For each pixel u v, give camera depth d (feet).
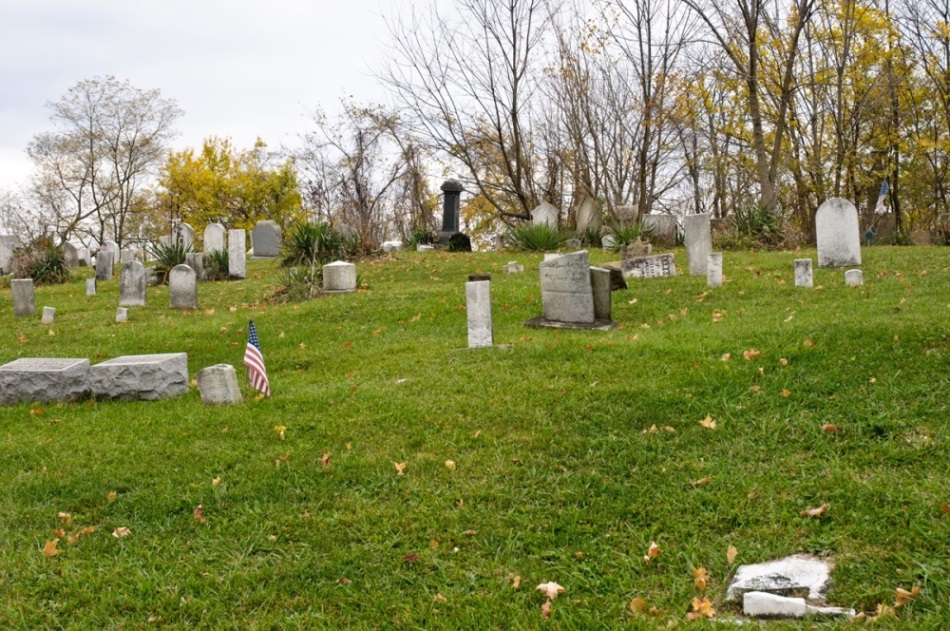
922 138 114.32
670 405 26.81
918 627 14.78
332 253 81.25
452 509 21.50
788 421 24.72
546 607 16.71
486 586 17.93
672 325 40.60
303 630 16.75
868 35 108.17
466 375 32.68
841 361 28.45
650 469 22.80
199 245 164.96
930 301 39.58
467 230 163.12
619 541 19.45
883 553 17.47
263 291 64.64
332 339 45.55
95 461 25.72
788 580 16.79
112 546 20.43
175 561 19.56
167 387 33.47
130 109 169.17
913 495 19.60
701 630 15.40
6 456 26.58
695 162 127.24
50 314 55.31
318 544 20.10
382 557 19.38
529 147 116.88
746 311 42.37
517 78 103.65
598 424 26.03
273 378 36.91
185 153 176.96
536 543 19.57
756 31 101.60
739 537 19.11
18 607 17.74
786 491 20.89
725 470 22.33
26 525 21.67
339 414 28.86
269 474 23.91
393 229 169.48
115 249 115.55
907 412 24.18
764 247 76.84
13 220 169.58
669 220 86.74
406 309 51.60
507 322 46.14
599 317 41.65
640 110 106.42
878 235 102.99
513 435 25.82
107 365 33.40
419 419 27.73
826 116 122.21
